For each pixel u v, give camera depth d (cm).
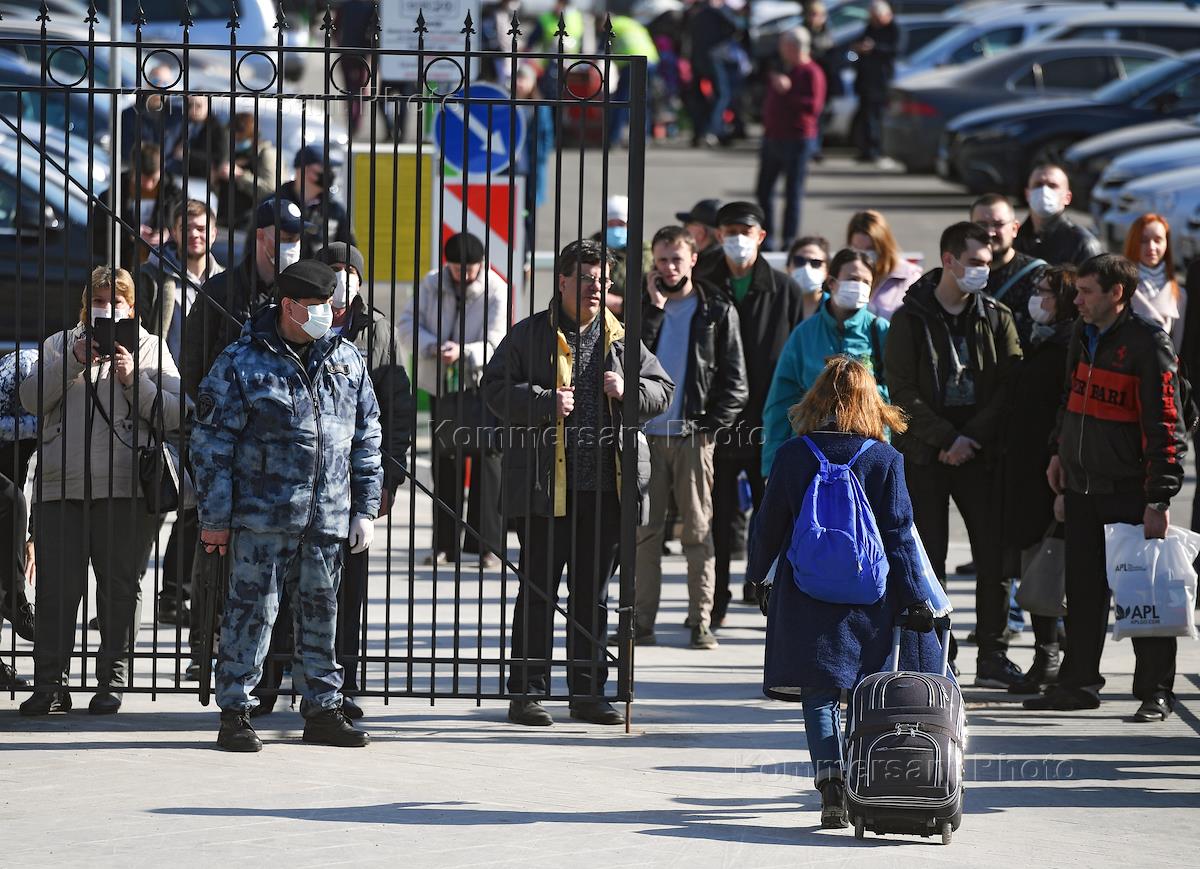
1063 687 2733
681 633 3269
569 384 2620
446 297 3541
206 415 2328
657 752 2477
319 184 3731
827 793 2102
